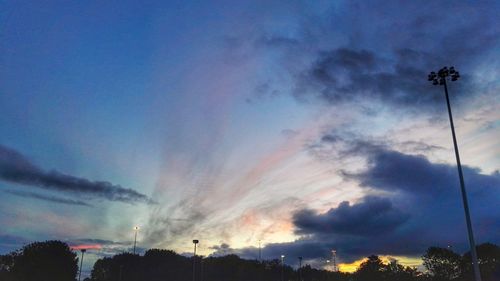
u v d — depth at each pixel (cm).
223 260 14888
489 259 12762
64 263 11956
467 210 4078
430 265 14350
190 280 13725
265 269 15850
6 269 11762
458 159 4291
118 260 14338
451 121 4441
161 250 14625
